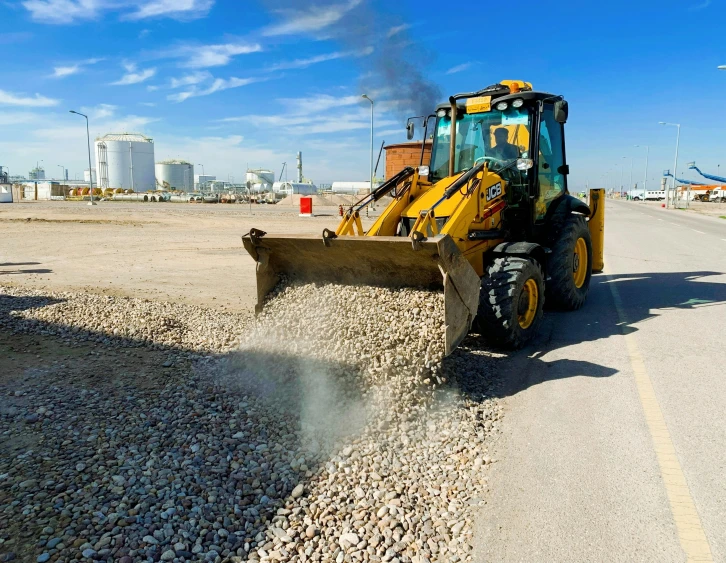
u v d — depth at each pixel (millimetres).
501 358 5762
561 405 4512
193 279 10758
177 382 4918
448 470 3520
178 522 2910
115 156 90875
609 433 3980
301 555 2701
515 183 6727
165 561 2619
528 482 3365
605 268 12141
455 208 5762
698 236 20234
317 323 5152
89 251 15117
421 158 7461
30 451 3639
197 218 29031
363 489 3264
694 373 5160
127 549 2684
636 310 7812
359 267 5320
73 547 2691
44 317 7125
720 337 6328
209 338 6273
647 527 2906
